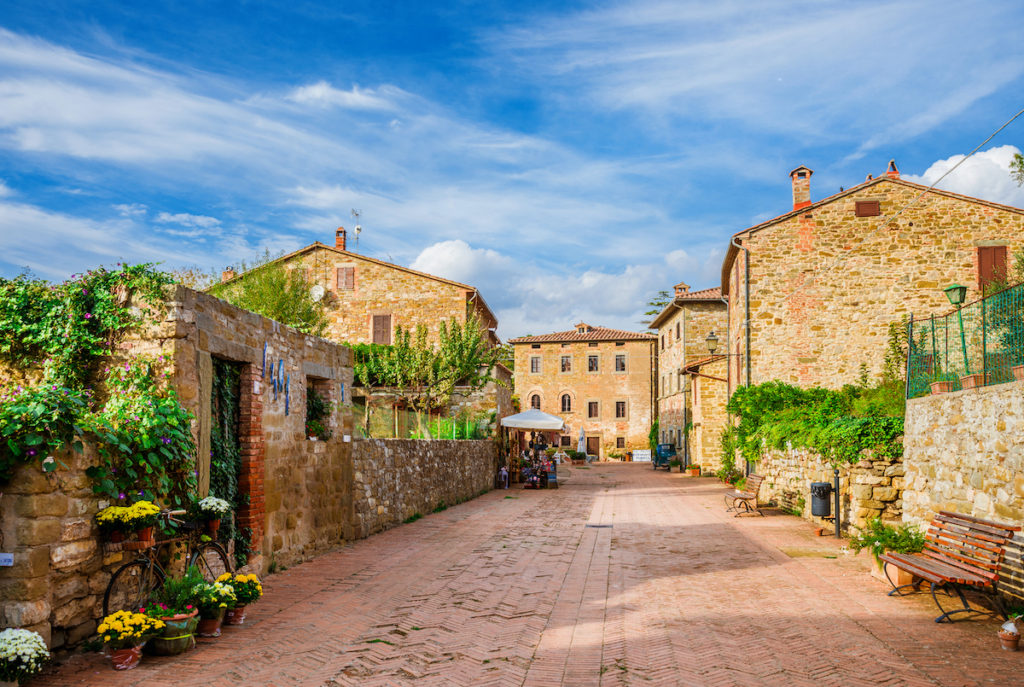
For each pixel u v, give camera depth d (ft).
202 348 26.63
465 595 27.32
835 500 41.24
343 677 18.11
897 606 24.91
